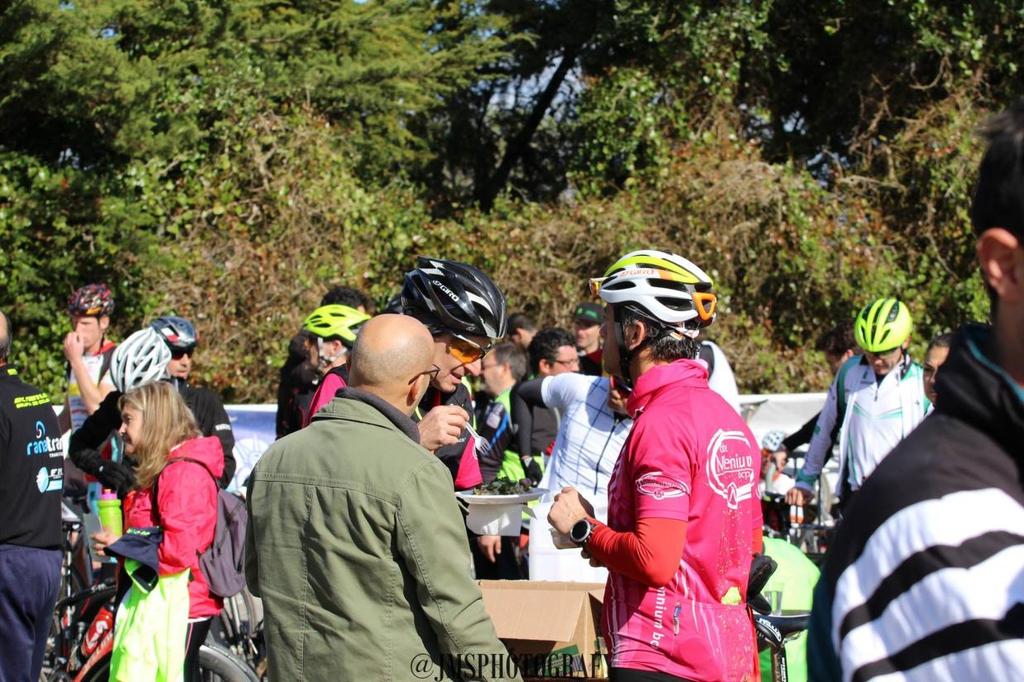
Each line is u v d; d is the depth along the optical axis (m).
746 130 12.59
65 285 9.62
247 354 9.97
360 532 2.38
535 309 10.61
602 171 11.87
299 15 12.88
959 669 0.97
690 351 2.65
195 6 10.52
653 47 12.17
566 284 10.43
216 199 10.24
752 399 7.54
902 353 5.11
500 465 5.57
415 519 2.37
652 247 10.70
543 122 15.09
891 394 5.07
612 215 10.59
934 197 11.62
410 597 2.39
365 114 12.90
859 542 1.08
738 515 2.51
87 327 6.26
